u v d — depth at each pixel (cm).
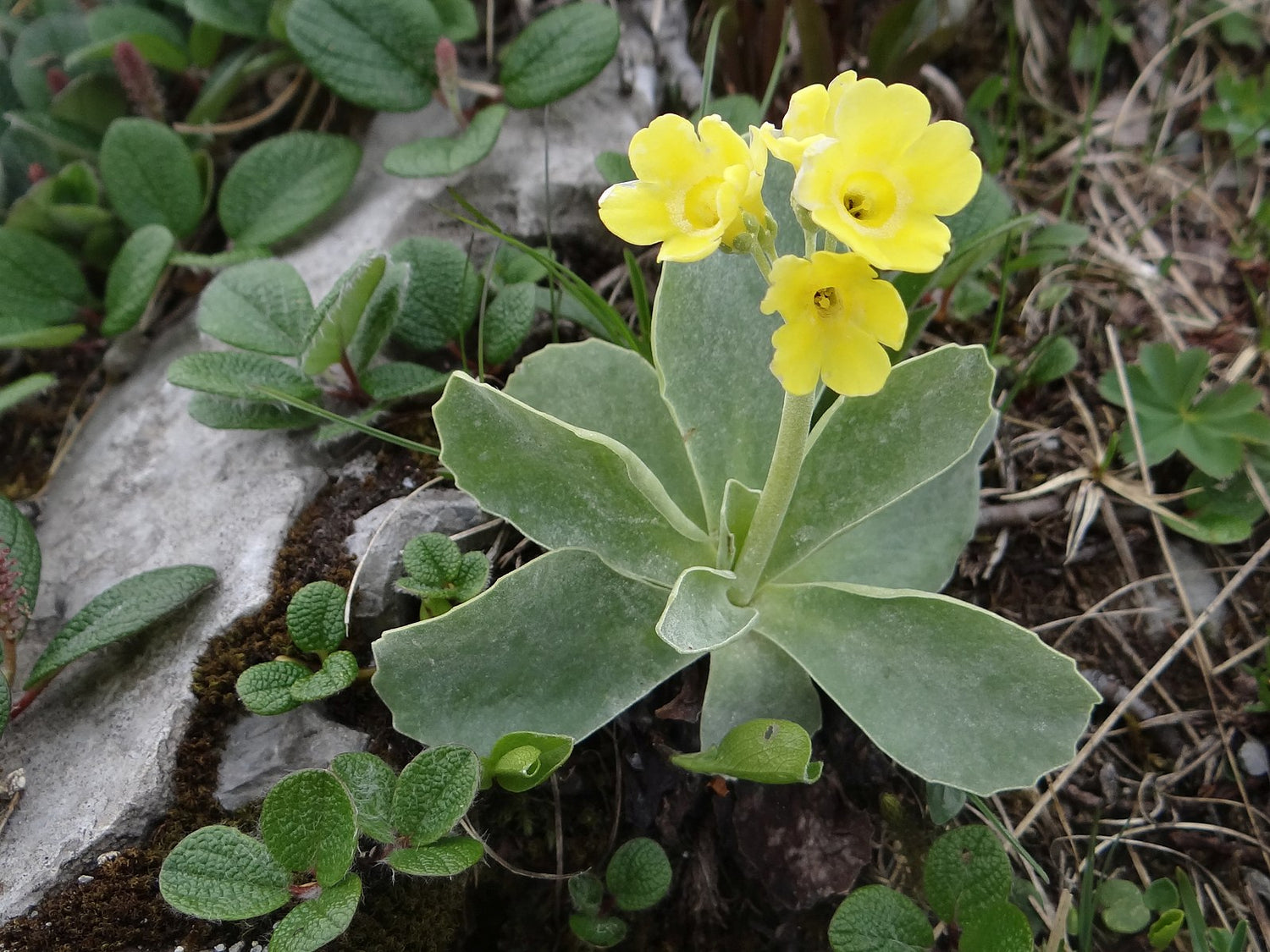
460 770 16
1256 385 26
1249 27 31
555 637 18
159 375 24
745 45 27
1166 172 29
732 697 19
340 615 18
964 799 19
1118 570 23
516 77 25
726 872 20
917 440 18
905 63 26
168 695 18
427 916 18
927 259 12
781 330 13
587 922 18
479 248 25
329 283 25
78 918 16
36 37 27
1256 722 22
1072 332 26
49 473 24
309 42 24
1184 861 21
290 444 22
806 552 19
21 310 24
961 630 17
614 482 18
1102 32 29
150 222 25
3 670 19
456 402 16
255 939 16
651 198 13
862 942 17
